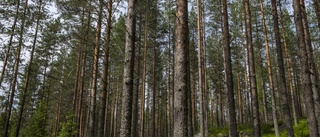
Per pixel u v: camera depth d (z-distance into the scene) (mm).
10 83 26047
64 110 29969
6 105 28125
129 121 8352
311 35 28953
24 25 21797
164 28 27844
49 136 30266
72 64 25094
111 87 38594
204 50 25125
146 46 25312
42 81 30656
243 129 23078
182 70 6410
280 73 13953
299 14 10086
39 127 25500
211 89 39562
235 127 10930
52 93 33812
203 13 24938
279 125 22047
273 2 14656
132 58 9031
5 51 21891
